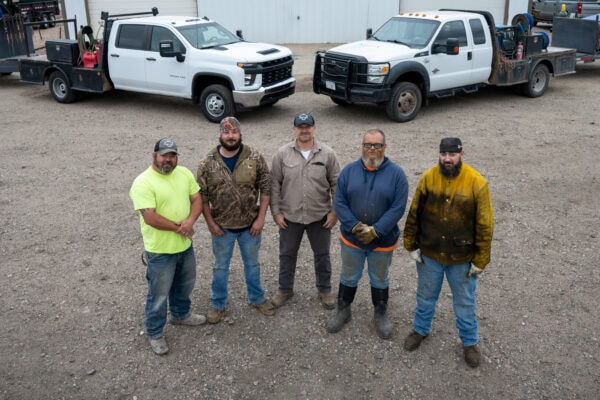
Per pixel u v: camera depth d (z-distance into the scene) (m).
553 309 4.86
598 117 10.98
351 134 10.06
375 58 10.20
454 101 12.64
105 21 11.86
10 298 5.13
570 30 14.22
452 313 4.82
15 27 14.38
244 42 11.75
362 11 19.34
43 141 9.97
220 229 4.46
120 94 13.91
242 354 4.38
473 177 3.81
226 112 10.75
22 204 7.22
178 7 19.39
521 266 5.55
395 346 4.44
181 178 4.19
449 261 3.99
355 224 4.18
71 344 4.51
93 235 6.36
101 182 7.95
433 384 4.04
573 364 4.20
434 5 19.19
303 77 15.03
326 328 4.66
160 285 4.21
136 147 9.52
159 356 4.37
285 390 4.01
